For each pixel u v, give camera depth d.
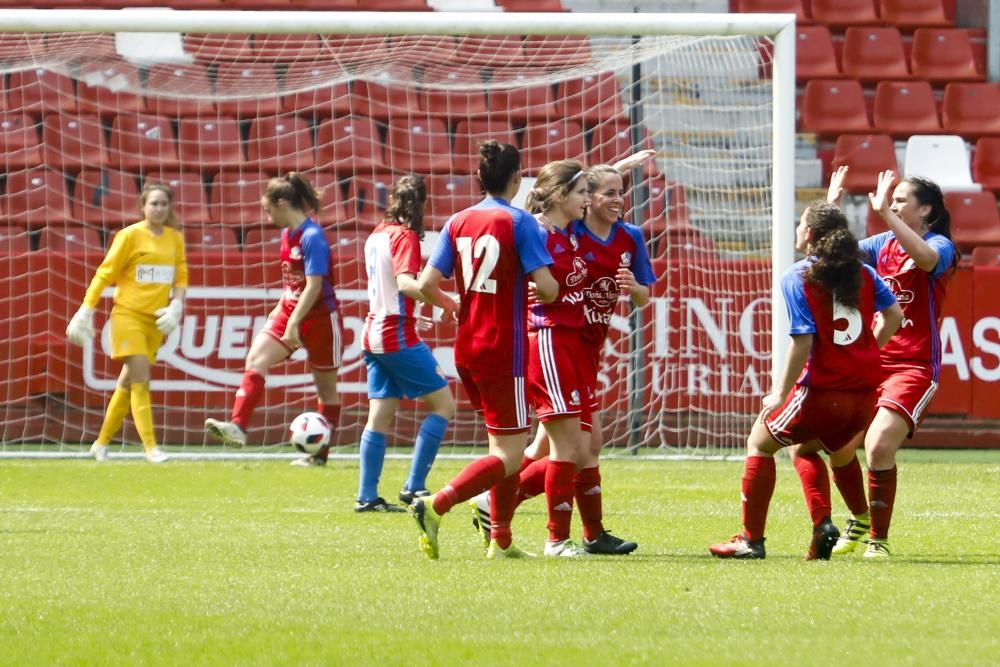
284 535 25.31
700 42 53.19
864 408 21.78
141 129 52.88
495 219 21.62
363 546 23.80
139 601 17.80
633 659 14.22
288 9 59.78
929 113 59.00
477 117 53.97
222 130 52.94
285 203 38.06
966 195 54.44
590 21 41.66
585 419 23.02
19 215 50.62
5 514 28.56
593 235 23.27
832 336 21.62
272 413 45.44
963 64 62.12
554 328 22.50
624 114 54.22
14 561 21.59
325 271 38.19
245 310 45.47
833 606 17.45
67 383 45.06
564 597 18.08
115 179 51.97
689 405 45.56
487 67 51.41
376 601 17.78
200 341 45.25
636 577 19.88
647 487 35.41
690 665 13.94
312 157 53.25
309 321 39.31
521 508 31.17
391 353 29.53
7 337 44.97
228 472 38.12
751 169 51.78
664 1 62.28
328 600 17.86
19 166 51.66
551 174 22.58
